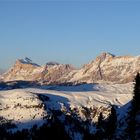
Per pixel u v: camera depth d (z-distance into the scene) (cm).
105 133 13038
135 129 9956
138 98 9950
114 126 12581
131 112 10000
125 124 12244
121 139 11425
